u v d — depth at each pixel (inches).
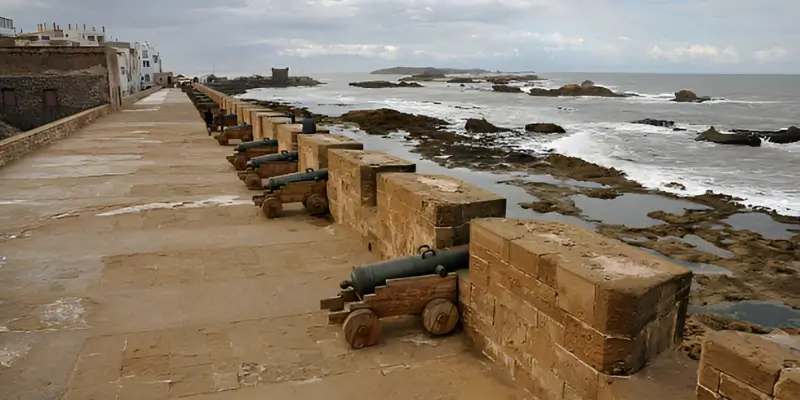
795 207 788.0
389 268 210.1
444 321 208.4
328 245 327.6
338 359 196.2
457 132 1699.1
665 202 813.2
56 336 211.6
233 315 232.8
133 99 1700.3
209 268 288.4
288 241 334.3
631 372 144.7
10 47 1210.0
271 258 305.1
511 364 183.0
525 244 174.4
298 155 477.7
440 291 211.3
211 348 204.2
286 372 188.1
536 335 169.5
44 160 606.9
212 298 250.2
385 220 287.7
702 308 453.4
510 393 175.0
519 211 761.6
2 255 302.2
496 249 185.9
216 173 547.2
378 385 180.5
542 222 202.7
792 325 421.7
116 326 221.1
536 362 170.4
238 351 202.4
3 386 177.3
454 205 224.7
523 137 1576.0
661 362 149.9
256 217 388.8
